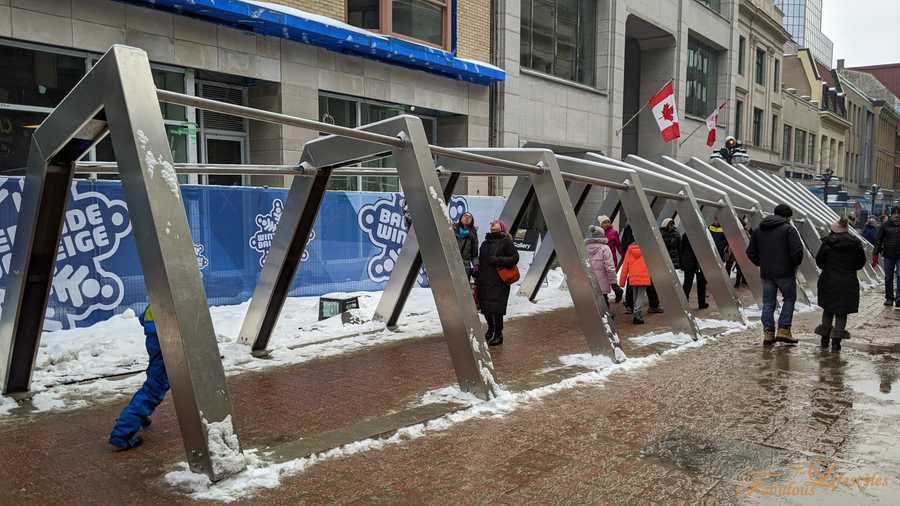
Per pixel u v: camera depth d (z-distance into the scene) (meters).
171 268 3.83
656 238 8.40
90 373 6.22
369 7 12.98
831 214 18.05
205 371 3.85
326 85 12.38
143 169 3.88
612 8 20.28
